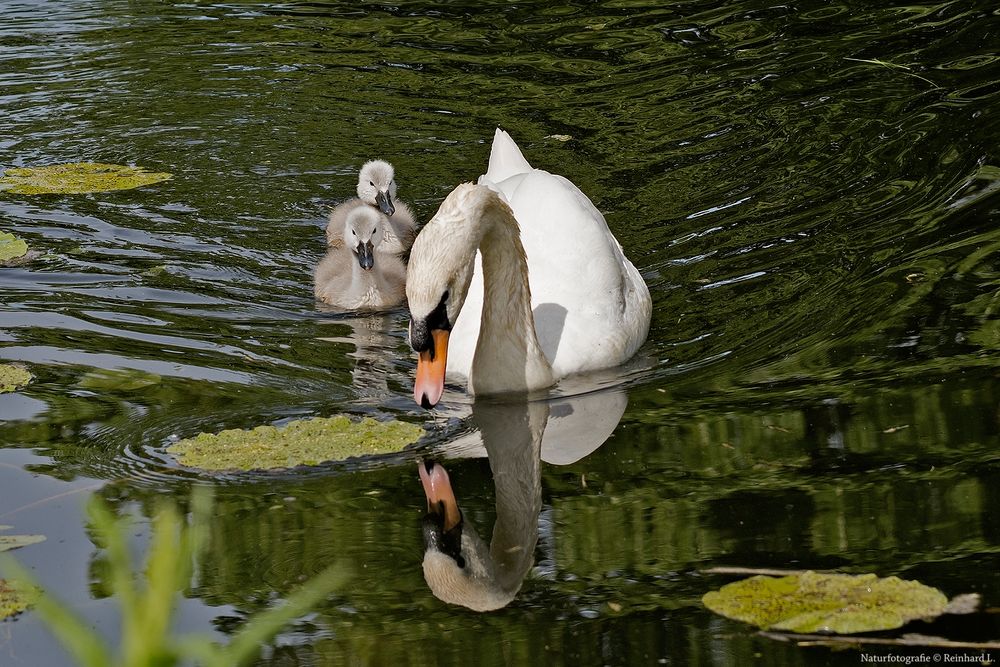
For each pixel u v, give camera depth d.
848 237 14.19
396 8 24.03
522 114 18.97
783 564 8.27
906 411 10.28
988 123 16.69
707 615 7.75
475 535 8.86
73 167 17.72
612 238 13.73
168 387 11.56
